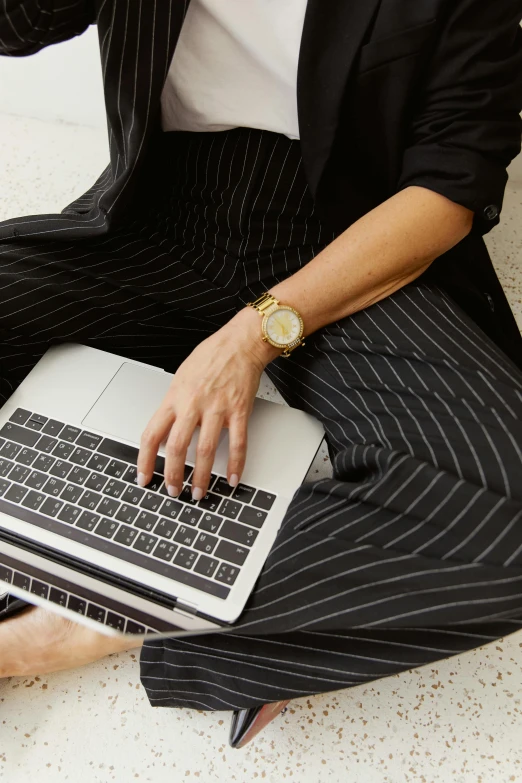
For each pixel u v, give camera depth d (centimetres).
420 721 90
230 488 79
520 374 81
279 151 91
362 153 88
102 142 158
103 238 99
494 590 64
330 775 86
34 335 93
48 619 87
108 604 74
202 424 78
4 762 88
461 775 86
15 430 85
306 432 83
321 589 69
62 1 78
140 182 102
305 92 80
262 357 84
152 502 79
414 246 83
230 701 79
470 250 96
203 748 88
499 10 77
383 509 70
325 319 86
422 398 78
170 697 86
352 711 91
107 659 95
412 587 66
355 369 84
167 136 100
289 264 94
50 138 158
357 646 72
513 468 70
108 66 81
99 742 89
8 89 155
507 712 91
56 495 80
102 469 82
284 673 75
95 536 77
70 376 90
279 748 88
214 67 87
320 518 73
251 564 74
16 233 95
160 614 72
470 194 79
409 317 85
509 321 105
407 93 79
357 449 77
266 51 83
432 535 68
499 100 79
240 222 94
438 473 69
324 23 77
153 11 78
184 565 74
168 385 89
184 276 98
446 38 77
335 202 92
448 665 94
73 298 94
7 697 92
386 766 87
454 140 80
